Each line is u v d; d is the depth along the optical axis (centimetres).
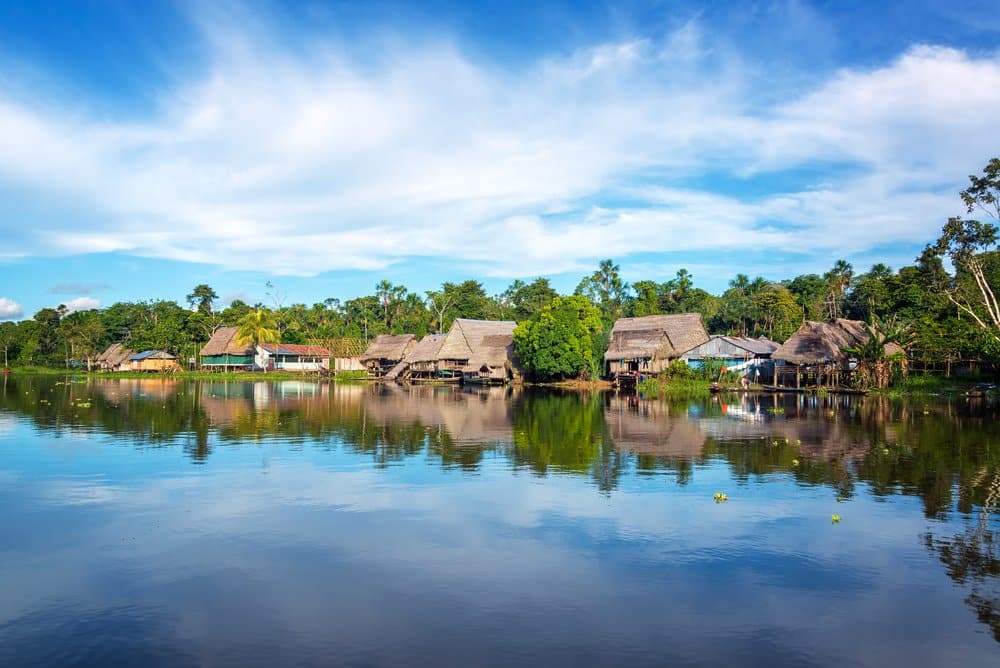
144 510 1672
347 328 12581
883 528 1538
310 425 3334
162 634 1029
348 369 10506
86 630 1041
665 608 1125
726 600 1156
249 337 10575
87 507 1698
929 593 1188
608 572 1275
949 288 6644
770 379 7131
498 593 1179
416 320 11862
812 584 1224
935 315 6750
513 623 1068
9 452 2488
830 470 2162
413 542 1438
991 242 5175
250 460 2330
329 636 1023
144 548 1398
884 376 5738
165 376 9825
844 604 1143
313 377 9712
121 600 1148
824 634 1040
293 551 1384
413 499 1783
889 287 8744
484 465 2244
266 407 4397
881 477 2056
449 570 1282
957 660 966
